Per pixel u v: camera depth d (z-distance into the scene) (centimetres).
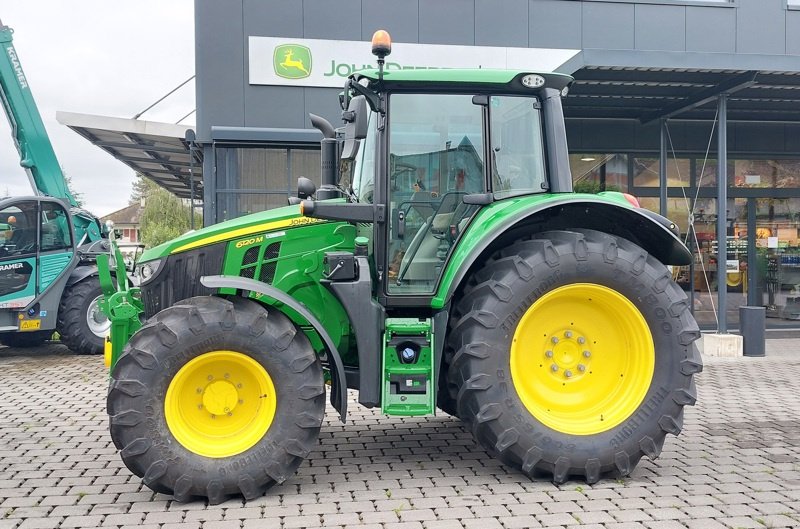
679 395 438
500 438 421
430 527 365
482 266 464
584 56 842
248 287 414
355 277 439
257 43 1053
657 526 367
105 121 1057
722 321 976
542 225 476
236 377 417
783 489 424
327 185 518
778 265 1223
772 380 791
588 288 438
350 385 459
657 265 450
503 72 457
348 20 1070
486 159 463
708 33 1120
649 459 453
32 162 1052
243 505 398
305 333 453
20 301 930
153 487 397
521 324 430
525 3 1095
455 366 432
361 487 427
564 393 452
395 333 434
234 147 1066
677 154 1187
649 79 923
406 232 459
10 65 1034
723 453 500
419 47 1078
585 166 1169
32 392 730
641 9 1111
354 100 445
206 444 405
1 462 481
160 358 395
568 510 388
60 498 410
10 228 930
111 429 395
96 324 995
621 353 457
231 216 1072
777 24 1130
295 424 407
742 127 1195
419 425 583
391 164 457
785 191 1217
